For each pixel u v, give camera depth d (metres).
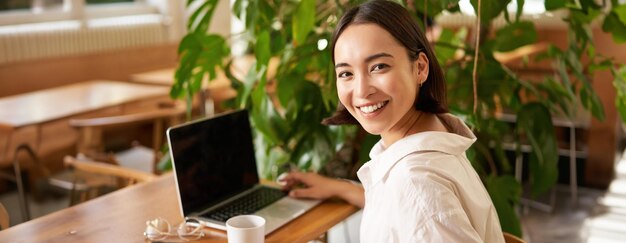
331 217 1.78
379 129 1.34
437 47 2.44
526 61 2.81
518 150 2.56
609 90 4.55
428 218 1.17
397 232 1.25
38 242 1.60
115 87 4.62
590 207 4.34
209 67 2.38
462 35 3.10
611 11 2.29
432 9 2.04
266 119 2.20
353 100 1.35
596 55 2.51
